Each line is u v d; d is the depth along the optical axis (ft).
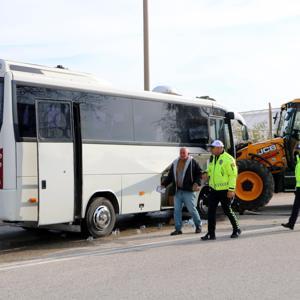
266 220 45.52
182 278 24.12
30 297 21.62
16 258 31.32
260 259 27.94
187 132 46.32
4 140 33.06
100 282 23.81
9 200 32.86
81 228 37.91
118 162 39.68
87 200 37.19
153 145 42.78
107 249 33.30
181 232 38.86
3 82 33.50
